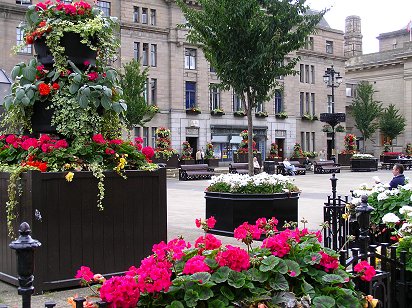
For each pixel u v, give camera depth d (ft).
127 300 9.86
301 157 164.25
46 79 22.20
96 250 20.44
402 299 15.57
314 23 47.42
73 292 19.17
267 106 174.50
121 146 22.40
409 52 211.41
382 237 25.03
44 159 19.97
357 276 12.73
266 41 45.16
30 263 9.52
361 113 195.93
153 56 148.25
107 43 22.70
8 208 19.67
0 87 33.55
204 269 11.00
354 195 29.07
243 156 140.26
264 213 32.19
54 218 19.43
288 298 11.06
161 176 22.45
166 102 150.20
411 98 212.02
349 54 250.98
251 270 11.50
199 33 47.52
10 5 121.80
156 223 22.22
